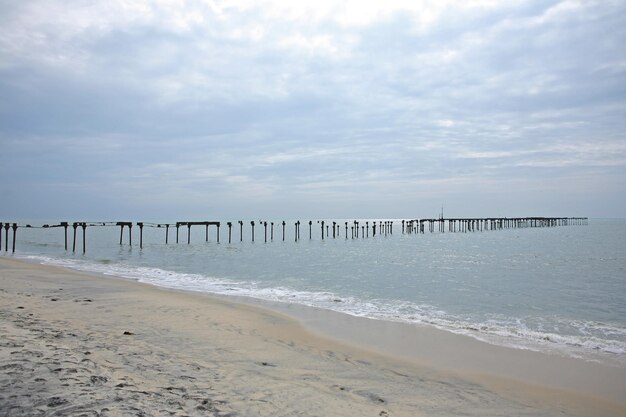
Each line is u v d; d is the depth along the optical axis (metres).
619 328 14.25
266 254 46.16
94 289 18.81
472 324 14.37
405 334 12.61
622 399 7.80
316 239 82.00
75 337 9.12
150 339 10.12
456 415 6.81
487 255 44.12
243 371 7.90
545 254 45.00
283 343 10.84
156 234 105.38
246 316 14.20
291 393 6.87
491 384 8.48
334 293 20.95
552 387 8.37
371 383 8.05
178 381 6.74
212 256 43.53
